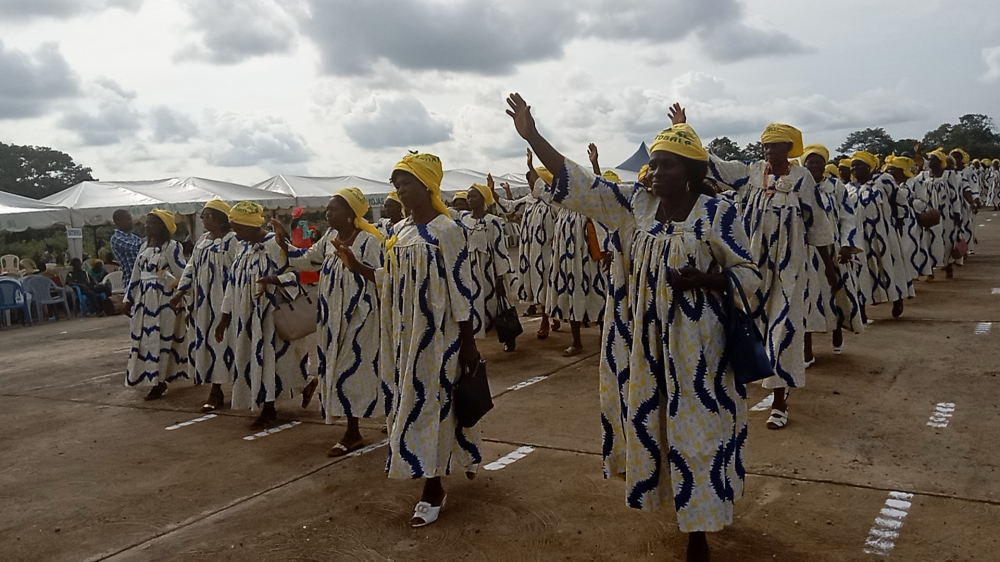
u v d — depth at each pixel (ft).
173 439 20.53
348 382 17.81
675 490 10.64
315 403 23.66
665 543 12.30
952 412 18.03
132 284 25.43
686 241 10.61
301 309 20.53
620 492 14.56
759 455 15.96
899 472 14.58
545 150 11.27
